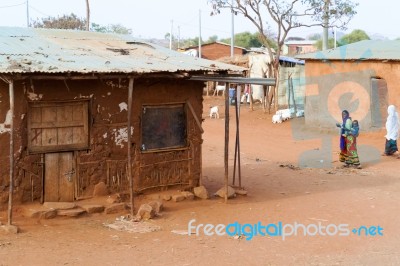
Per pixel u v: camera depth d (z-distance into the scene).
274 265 8.32
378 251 9.16
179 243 9.32
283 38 32.88
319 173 16.59
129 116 10.73
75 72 9.94
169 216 11.15
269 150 21.33
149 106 12.22
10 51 10.95
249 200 12.80
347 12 32.75
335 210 11.92
